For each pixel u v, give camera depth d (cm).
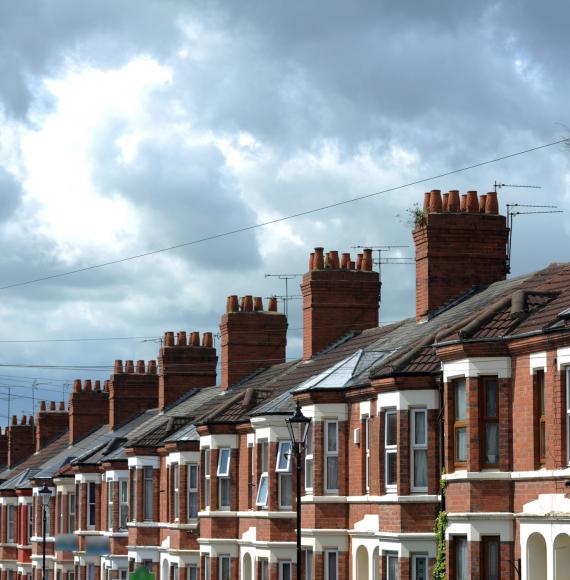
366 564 5331
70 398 10719
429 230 5666
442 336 4450
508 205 5775
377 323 6794
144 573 5469
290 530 5869
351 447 5428
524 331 4125
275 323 7875
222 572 6556
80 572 9162
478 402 4231
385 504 4919
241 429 6531
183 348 8888
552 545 3897
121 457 8550
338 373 5562
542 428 4053
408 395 4834
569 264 4722
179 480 7306
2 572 11612
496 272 5712
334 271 6769
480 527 4184
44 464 11006
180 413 8306
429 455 4762
